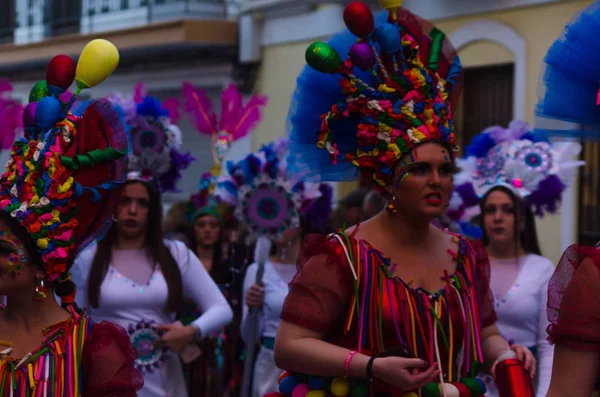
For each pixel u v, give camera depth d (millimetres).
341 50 3561
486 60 10125
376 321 3205
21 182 2994
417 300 3242
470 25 10258
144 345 5113
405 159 3318
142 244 5234
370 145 3402
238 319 6629
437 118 3375
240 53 13680
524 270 5266
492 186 5488
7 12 18891
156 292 5145
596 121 2961
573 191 9102
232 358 6551
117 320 5086
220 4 14680
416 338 3229
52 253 2969
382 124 3355
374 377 3123
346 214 6570
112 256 5141
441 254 3379
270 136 13273
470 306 3338
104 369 3012
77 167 2998
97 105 3061
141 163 5711
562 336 2656
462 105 10516
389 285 3248
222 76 14109
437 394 3191
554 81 2990
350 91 3408
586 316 2611
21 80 19172
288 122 3625
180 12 14984
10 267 2938
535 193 5605
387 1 3469
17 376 2936
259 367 6102
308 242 3328
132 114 5676
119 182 3092
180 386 5297
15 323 3018
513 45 9758
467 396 3242
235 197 6043
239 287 6727
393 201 3357
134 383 3078
